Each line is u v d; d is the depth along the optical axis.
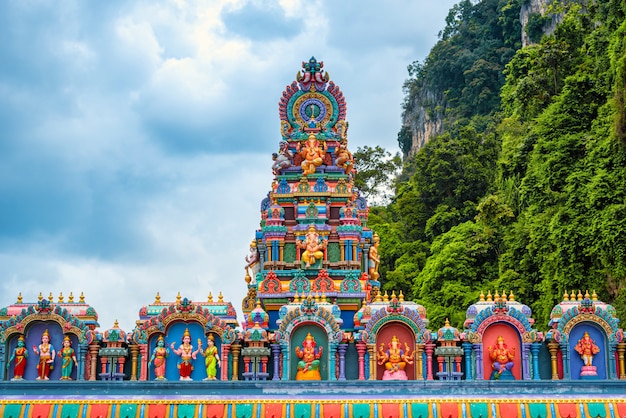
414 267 83.69
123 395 33.50
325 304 36.81
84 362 34.94
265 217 42.06
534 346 34.94
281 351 35.34
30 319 35.12
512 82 92.31
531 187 67.12
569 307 35.94
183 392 33.62
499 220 74.50
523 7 116.69
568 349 34.84
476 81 117.50
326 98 43.12
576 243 59.34
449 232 79.56
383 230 89.62
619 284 57.75
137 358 35.25
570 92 68.75
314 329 35.66
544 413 33.00
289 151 42.62
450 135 102.25
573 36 81.62
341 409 33.03
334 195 41.56
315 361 35.12
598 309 35.03
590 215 59.50
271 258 40.47
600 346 35.03
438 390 33.56
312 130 42.78
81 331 35.06
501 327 35.38
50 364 34.91
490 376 34.94
